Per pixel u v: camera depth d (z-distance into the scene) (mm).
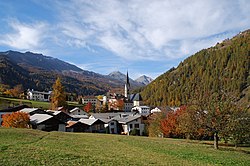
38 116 77875
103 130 101250
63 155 22203
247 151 40875
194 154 31516
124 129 105375
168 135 67062
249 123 40469
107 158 22828
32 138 35812
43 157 20734
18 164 17844
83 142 36906
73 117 107000
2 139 32844
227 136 41094
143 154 29016
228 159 29078
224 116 40188
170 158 27234
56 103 126688
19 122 64625
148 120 95625
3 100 140375
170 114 69188
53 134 44531
